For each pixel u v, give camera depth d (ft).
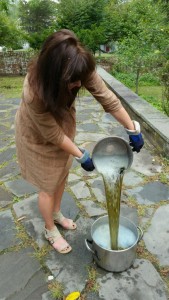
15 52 29.01
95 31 30.14
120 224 6.45
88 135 12.43
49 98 4.04
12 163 10.09
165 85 13.88
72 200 7.97
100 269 5.86
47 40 3.88
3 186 8.74
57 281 5.63
